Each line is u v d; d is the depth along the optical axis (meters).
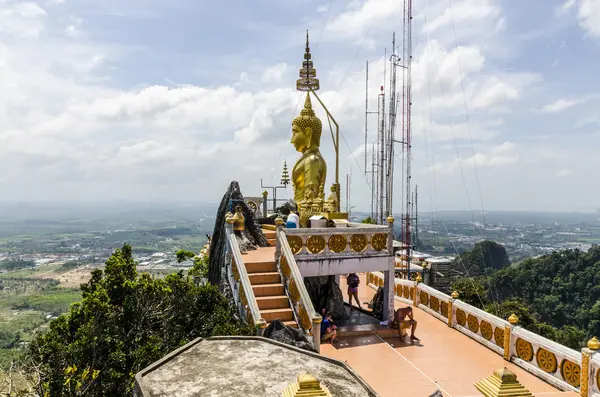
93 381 10.00
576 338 31.98
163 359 6.84
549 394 9.99
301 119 19.80
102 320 11.34
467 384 10.96
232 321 12.66
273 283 13.96
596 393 9.56
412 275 32.31
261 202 26.06
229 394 5.80
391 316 15.41
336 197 19.72
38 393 9.90
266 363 6.83
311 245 14.32
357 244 14.95
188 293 12.87
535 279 51.44
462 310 15.10
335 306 16.22
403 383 11.00
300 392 4.89
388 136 29.27
